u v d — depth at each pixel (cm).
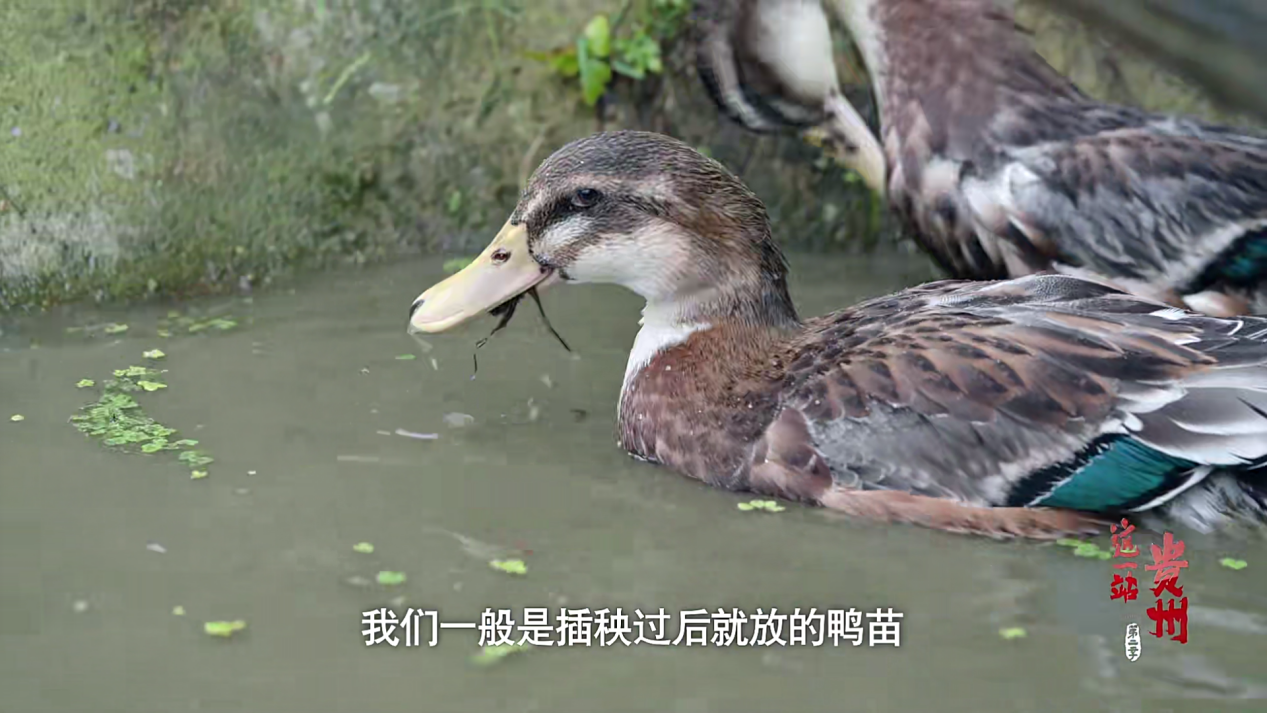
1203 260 574
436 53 746
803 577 433
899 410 471
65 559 436
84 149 682
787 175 743
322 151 718
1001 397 464
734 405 500
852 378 482
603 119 746
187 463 503
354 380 577
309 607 412
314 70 729
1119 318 483
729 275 516
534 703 368
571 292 677
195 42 716
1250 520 455
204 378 575
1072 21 706
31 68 692
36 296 649
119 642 393
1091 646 396
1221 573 435
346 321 639
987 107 602
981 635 402
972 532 463
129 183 682
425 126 736
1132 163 579
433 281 686
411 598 418
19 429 524
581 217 521
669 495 489
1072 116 600
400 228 723
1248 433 444
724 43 657
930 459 466
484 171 738
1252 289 578
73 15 705
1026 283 522
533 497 486
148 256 671
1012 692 374
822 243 743
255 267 688
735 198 519
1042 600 421
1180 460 450
